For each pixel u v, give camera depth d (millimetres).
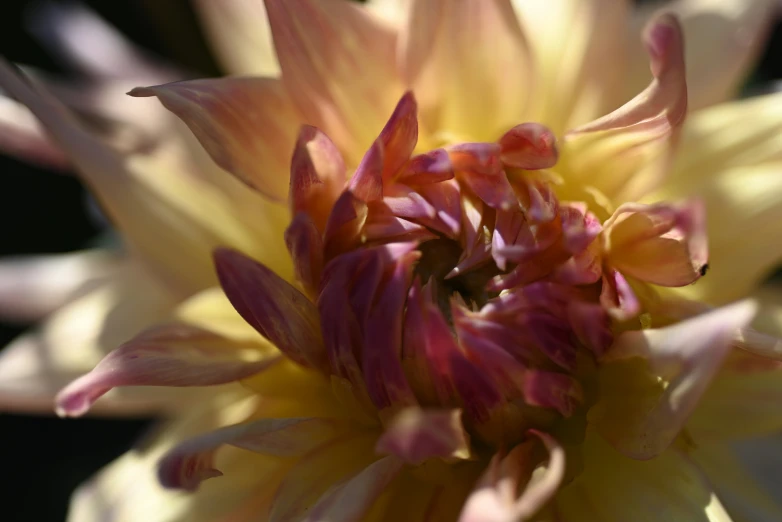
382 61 280
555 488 253
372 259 266
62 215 359
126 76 331
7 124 305
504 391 267
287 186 280
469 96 280
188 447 255
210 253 287
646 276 268
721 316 248
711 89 288
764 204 271
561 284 267
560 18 285
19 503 343
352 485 259
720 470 276
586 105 284
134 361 264
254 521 276
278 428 260
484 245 272
